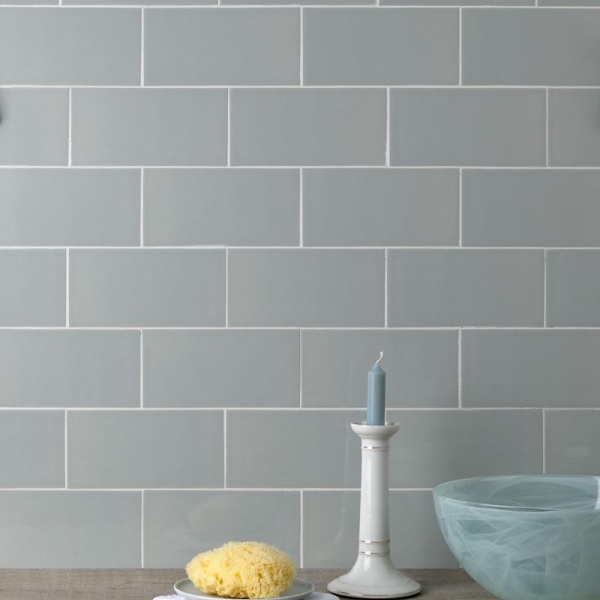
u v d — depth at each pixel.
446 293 1.54
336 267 1.54
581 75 1.54
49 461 1.53
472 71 1.54
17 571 1.49
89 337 1.53
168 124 1.53
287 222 1.53
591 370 1.54
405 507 1.53
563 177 1.54
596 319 1.54
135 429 1.53
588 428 1.53
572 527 1.13
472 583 1.42
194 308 1.53
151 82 1.53
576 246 1.54
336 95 1.54
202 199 1.53
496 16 1.54
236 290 1.53
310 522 1.53
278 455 1.53
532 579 1.16
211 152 1.53
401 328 1.53
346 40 1.54
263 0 1.53
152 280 1.53
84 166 1.53
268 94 1.54
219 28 1.53
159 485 1.53
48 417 1.53
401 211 1.53
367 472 1.38
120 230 1.53
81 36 1.53
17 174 1.53
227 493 1.53
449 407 1.53
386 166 1.53
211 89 1.54
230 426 1.53
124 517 1.53
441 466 1.53
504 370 1.53
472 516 1.18
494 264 1.53
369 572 1.36
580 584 1.15
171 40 1.53
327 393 1.53
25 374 1.53
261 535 1.53
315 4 1.54
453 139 1.53
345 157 1.54
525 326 1.53
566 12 1.54
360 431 1.37
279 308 1.53
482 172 1.54
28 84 1.53
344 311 1.53
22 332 1.53
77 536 1.52
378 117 1.54
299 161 1.53
